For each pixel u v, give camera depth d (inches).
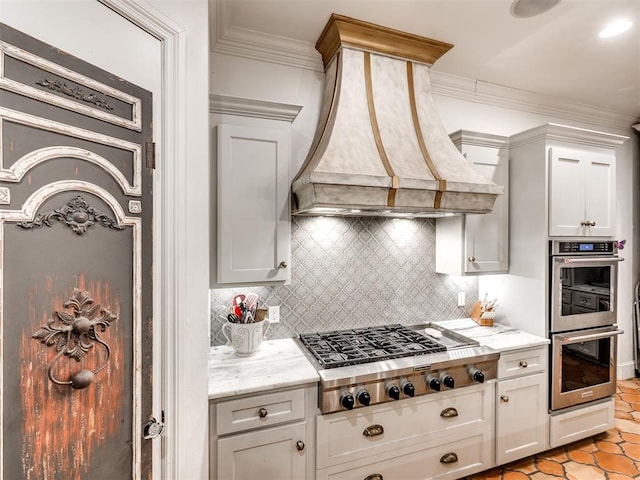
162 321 42.0
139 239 38.7
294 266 83.4
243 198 65.7
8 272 27.3
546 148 84.8
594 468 79.4
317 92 84.1
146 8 40.1
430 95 79.8
